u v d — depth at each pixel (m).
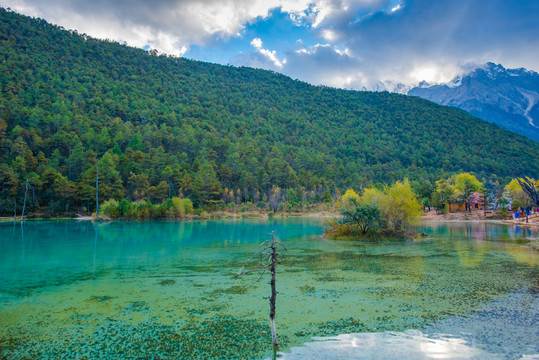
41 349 9.42
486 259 22.75
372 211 34.78
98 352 9.21
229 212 99.56
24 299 14.06
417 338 9.95
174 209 75.62
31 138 104.19
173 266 21.16
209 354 9.05
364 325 10.98
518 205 71.25
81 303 13.45
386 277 17.61
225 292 14.95
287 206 110.50
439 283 16.22
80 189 81.06
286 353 9.06
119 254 26.23
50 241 35.31
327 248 28.75
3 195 76.50
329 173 152.62
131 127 138.88
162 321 11.44
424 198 93.06
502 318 11.50
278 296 14.27
